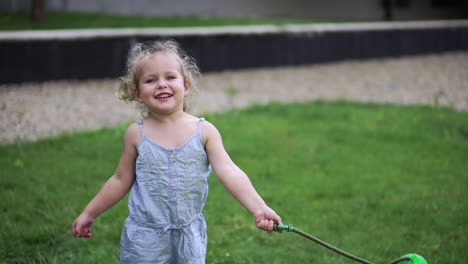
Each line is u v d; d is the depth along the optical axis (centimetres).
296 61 1305
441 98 958
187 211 232
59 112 741
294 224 396
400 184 483
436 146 603
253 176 495
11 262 321
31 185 444
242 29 1192
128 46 1034
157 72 230
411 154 574
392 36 1472
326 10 1998
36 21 1173
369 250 354
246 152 568
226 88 984
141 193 232
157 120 237
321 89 1023
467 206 424
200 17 1565
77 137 603
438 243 362
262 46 1238
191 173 231
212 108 800
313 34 1319
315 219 404
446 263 335
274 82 1079
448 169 524
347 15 2045
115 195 239
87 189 443
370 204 437
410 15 2167
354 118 738
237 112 757
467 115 769
